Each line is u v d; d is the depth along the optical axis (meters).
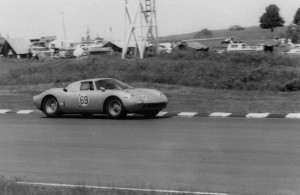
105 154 12.33
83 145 13.76
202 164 10.77
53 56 99.00
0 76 42.81
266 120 18.42
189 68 35.66
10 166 11.16
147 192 8.19
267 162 10.71
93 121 19.52
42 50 116.81
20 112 24.06
